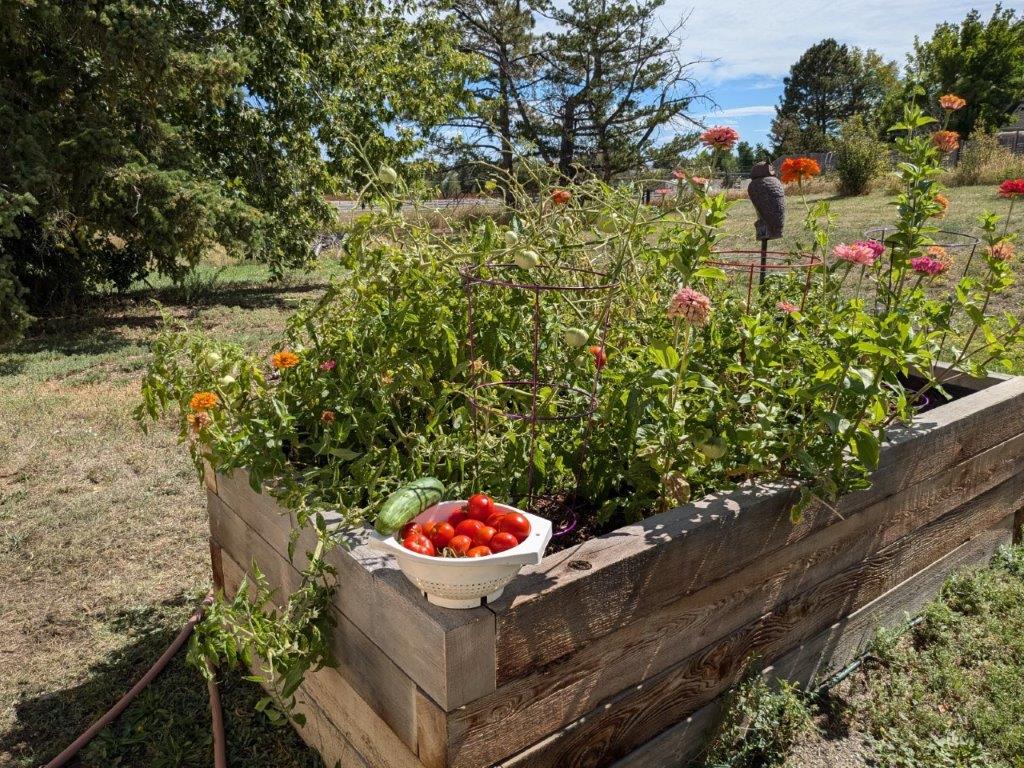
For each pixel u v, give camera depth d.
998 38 28.38
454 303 2.07
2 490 3.91
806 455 1.87
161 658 2.48
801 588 2.09
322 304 2.17
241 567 2.27
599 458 2.04
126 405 5.43
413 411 2.08
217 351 2.21
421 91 14.48
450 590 1.29
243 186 11.66
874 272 2.64
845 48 55.44
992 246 2.44
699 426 1.89
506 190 2.44
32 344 8.14
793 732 2.06
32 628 2.74
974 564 2.86
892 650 2.42
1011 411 2.73
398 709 1.49
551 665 1.47
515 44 22.17
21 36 7.88
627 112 22.39
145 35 8.24
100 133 8.14
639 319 2.50
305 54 12.05
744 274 4.15
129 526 3.51
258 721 2.23
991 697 2.27
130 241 9.65
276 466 1.93
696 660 1.82
